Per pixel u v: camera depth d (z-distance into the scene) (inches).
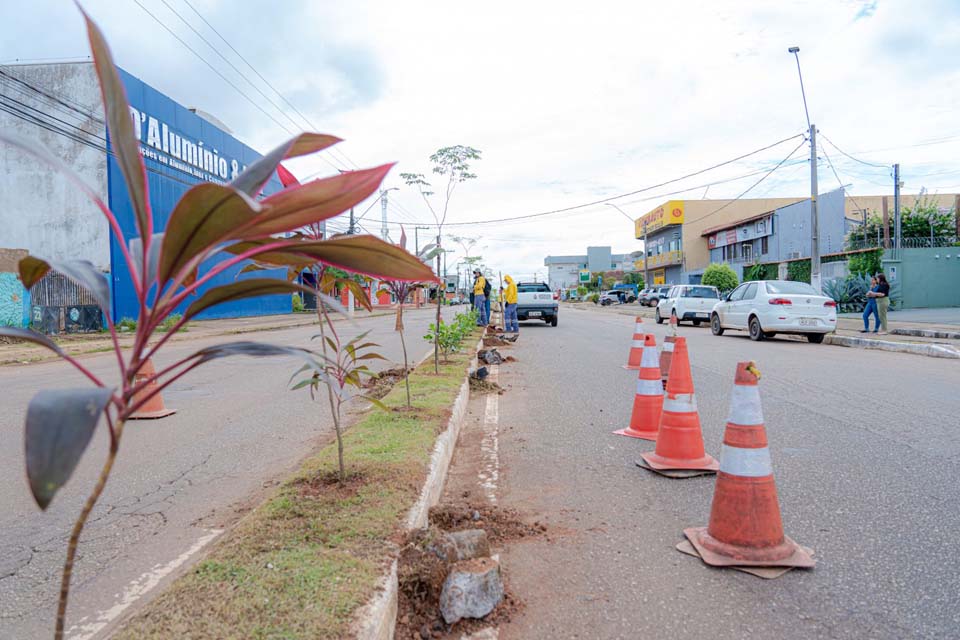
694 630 104.9
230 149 1165.7
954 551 132.9
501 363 452.1
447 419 222.1
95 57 55.4
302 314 1475.1
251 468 199.6
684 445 191.0
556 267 5310.0
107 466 58.2
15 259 762.2
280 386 365.4
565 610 111.8
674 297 903.1
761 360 451.2
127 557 135.2
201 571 104.8
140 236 61.2
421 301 2282.2
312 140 69.7
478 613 107.6
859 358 462.9
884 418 257.1
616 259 4985.2
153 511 163.2
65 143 885.2
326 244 66.4
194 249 59.6
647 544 139.6
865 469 190.4
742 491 130.6
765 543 128.7
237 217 56.9
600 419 265.6
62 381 396.5
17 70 883.4
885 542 138.1
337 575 103.3
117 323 863.1
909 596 114.5
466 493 172.9
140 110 893.8
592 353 520.4
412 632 103.7
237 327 947.3
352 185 56.9
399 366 406.3
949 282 1194.0
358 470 159.5
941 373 378.6
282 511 132.3
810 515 154.7
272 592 97.4
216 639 85.0
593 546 138.9
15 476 194.7
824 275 1256.2
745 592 117.4
